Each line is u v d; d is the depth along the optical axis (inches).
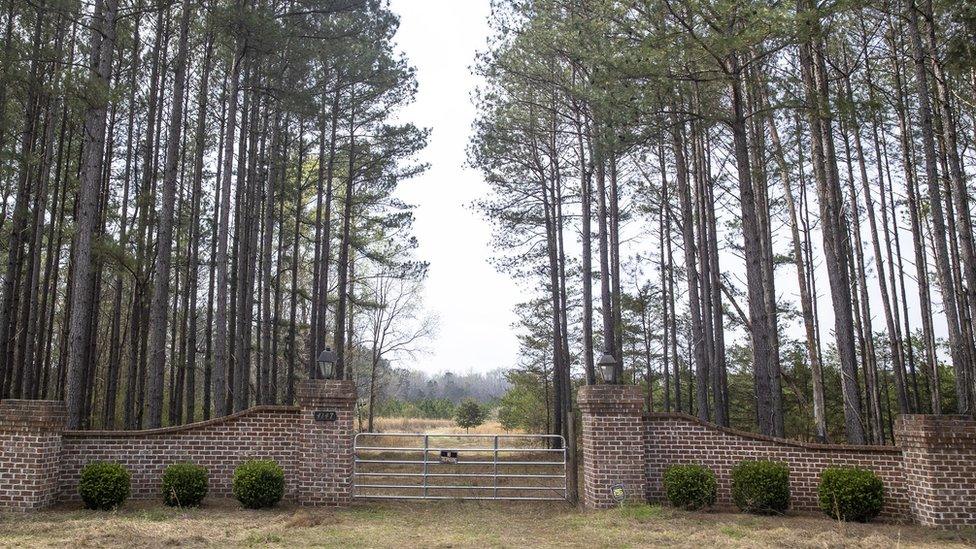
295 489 503.5
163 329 644.7
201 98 848.9
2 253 935.0
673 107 633.0
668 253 1160.2
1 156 625.9
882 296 824.3
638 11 553.6
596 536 391.5
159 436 499.8
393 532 405.1
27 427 450.6
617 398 493.7
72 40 764.6
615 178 960.3
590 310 987.9
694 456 497.7
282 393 1328.7
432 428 2062.0
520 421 1515.7
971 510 420.8
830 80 692.7
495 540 382.9
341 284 1125.1
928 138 538.3
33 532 372.8
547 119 966.4
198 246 1091.3
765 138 874.1
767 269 827.4
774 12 482.6
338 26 810.8
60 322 1154.0
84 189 583.2
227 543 359.3
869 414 875.4
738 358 1284.4
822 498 454.9
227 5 735.7
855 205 820.6
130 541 355.3
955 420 431.8
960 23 620.4
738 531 401.4
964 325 676.1
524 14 820.0
